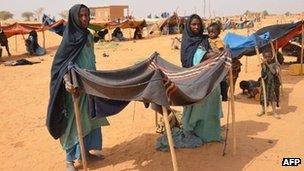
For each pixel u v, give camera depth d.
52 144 8.31
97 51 26.73
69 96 6.25
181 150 7.27
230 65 6.26
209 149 7.27
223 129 8.46
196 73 6.28
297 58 17.17
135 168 6.71
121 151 7.54
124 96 5.49
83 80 5.82
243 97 11.60
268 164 6.63
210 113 7.34
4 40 24.81
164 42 31.38
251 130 8.38
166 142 7.38
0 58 23.47
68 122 6.33
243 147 7.36
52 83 6.14
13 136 8.98
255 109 10.20
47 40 35.97
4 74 18.30
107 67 19.25
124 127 9.09
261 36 11.76
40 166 7.15
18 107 11.78
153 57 6.43
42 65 21.06
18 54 26.70
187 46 7.03
